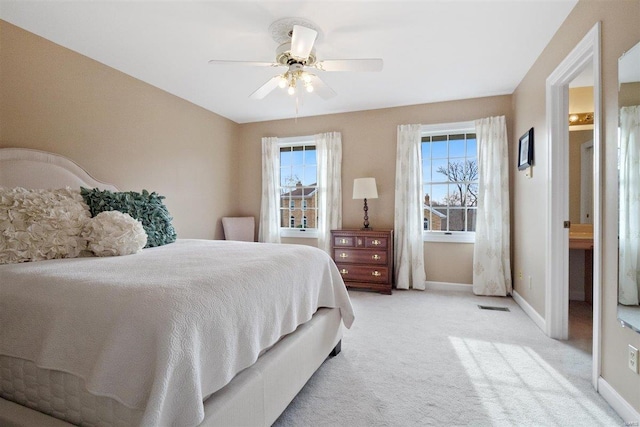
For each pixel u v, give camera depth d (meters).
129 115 3.31
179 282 1.25
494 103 3.98
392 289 4.22
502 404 1.71
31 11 2.23
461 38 2.61
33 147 2.51
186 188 4.10
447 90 3.79
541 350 2.36
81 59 2.85
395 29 2.48
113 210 2.26
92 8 2.20
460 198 4.26
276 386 1.51
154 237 2.46
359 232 4.12
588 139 3.64
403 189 4.27
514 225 3.83
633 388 1.51
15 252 1.65
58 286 1.22
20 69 2.43
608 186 1.72
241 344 1.30
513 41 2.65
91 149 2.94
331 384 1.91
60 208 1.94
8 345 1.20
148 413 0.90
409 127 4.24
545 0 2.13
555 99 2.57
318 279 2.13
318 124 4.77
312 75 2.60
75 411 1.09
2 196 1.78
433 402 1.73
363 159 4.54
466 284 4.13
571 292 3.79
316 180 4.87
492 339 2.57
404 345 2.46
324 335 2.09
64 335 1.09
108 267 1.51
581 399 1.75
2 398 1.23
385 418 1.59
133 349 1.00
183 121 4.04
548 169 2.62
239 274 1.47
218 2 2.15
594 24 1.90
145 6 2.19
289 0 2.12
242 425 1.26
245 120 5.05
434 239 4.25
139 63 3.05
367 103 4.25
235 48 2.78
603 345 1.77
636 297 1.47
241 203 5.21
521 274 3.50
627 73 1.54
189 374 1.01
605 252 1.74
